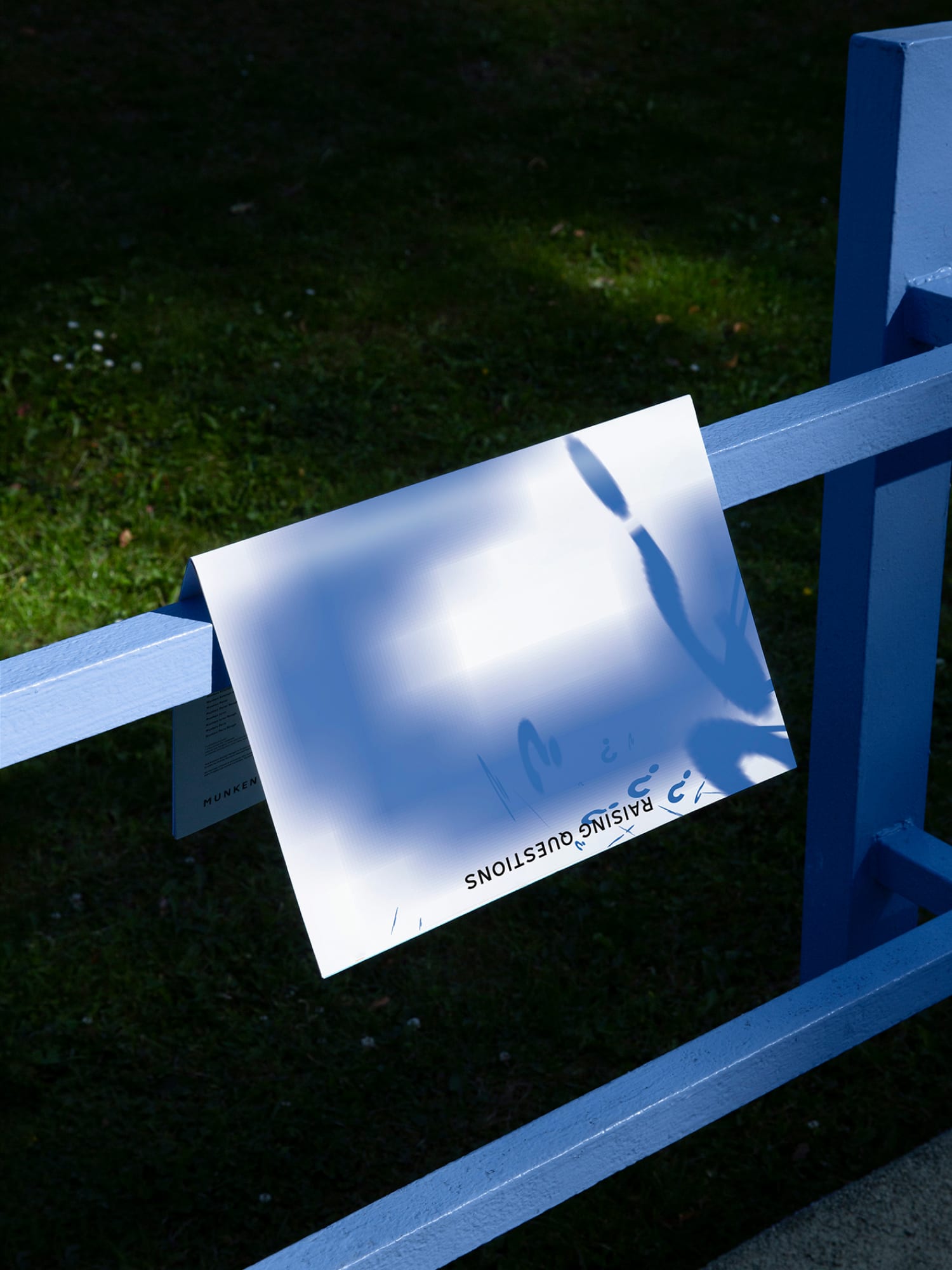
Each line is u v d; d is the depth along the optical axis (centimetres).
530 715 117
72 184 707
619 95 851
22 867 326
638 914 304
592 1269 226
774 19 964
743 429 125
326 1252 112
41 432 493
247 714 103
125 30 889
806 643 395
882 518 163
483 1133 256
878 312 155
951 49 143
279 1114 260
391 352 554
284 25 913
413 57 882
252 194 700
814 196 715
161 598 414
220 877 323
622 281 617
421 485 112
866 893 188
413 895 112
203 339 554
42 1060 272
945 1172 184
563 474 118
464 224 673
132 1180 247
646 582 122
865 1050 260
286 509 457
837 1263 172
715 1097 130
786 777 346
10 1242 237
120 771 355
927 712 181
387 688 109
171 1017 285
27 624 400
